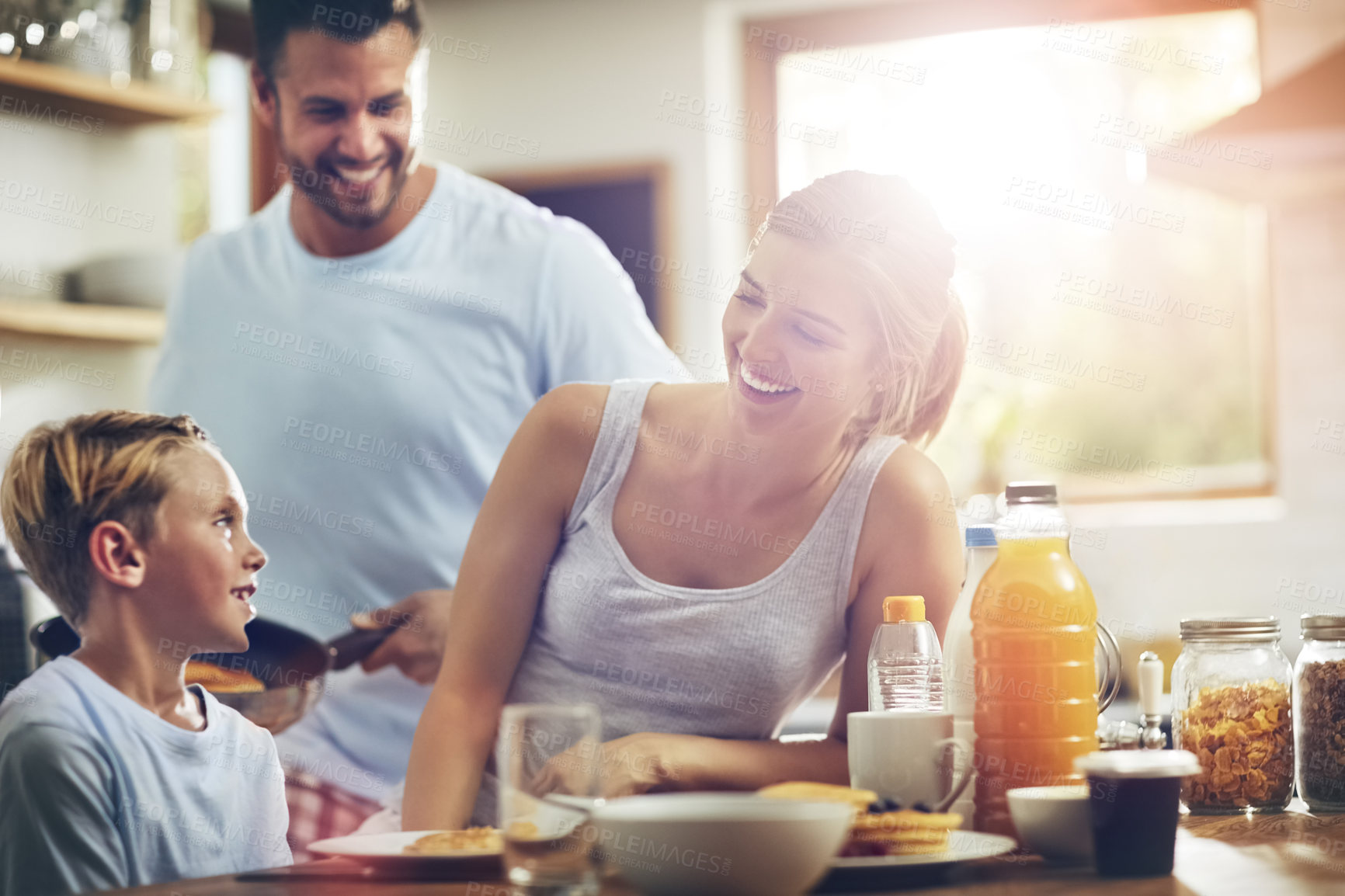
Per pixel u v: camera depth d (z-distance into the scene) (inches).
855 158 151.3
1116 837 33.7
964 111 149.0
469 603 56.1
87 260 112.0
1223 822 43.7
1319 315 137.6
